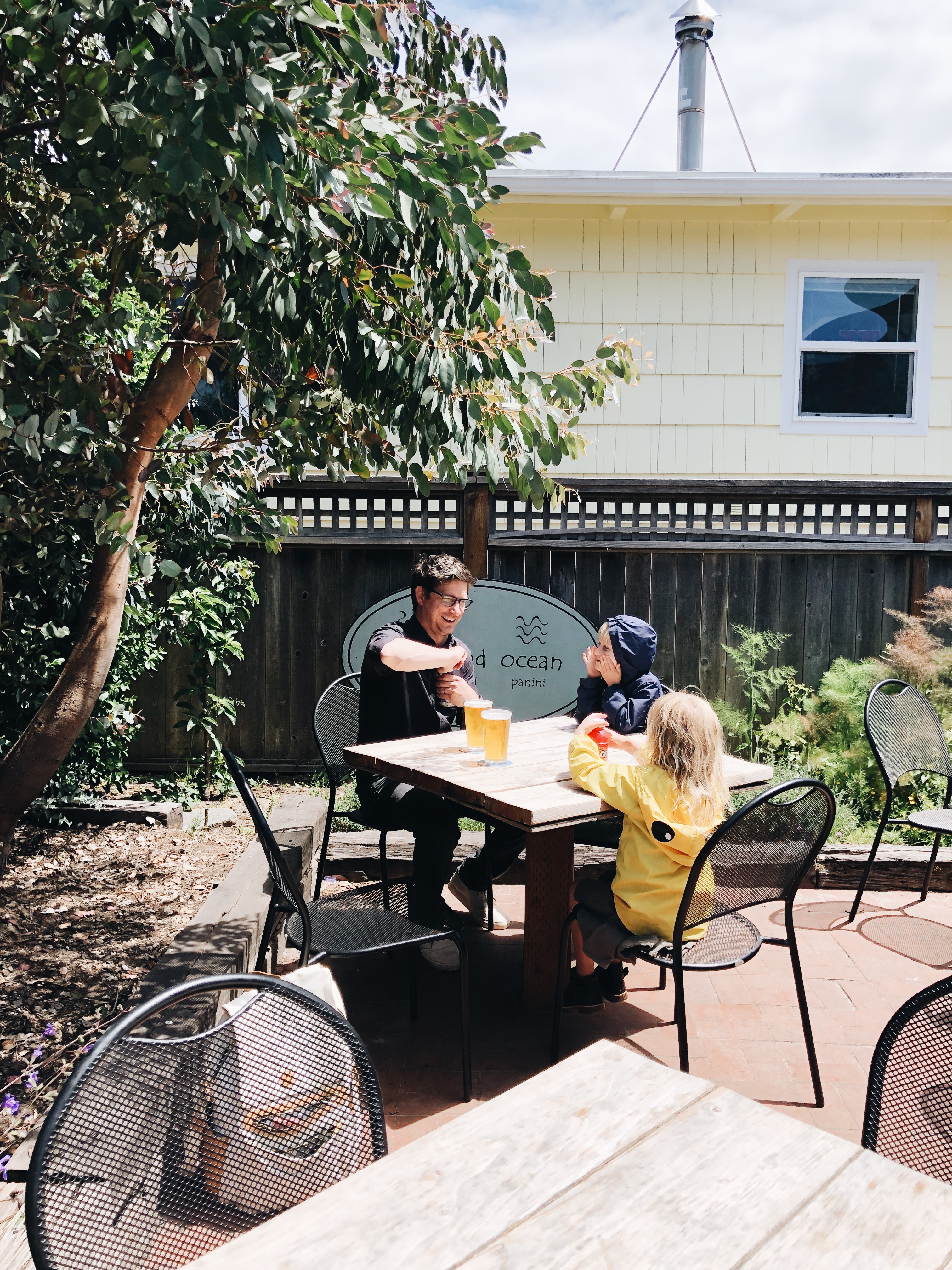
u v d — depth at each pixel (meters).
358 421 3.22
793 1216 1.17
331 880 4.64
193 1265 1.09
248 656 5.86
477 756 3.40
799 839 2.71
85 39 2.78
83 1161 1.29
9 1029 2.78
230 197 2.30
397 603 5.80
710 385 7.70
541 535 5.88
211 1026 2.60
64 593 4.27
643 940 2.79
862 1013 3.43
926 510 5.85
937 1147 1.62
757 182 6.93
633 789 2.78
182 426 4.10
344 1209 1.18
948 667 5.55
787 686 5.96
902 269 7.68
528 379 2.91
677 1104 1.40
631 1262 1.09
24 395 2.38
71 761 4.78
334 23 2.02
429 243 2.41
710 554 5.93
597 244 7.55
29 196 3.04
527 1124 1.35
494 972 3.81
